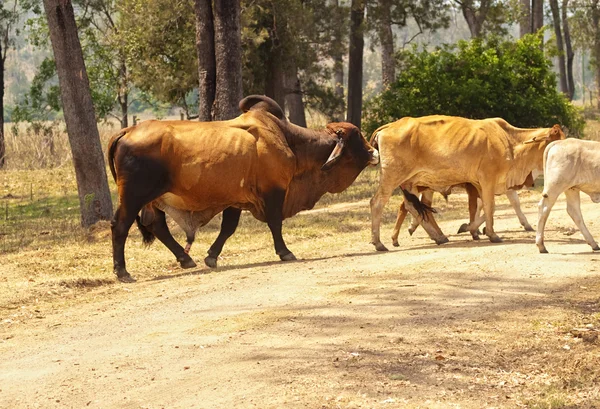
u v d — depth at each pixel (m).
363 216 17.14
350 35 31.53
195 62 27.36
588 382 6.55
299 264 11.70
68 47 16.44
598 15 56.97
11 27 37.41
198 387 6.63
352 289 9.63
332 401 6.16
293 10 28.00
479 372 6.78
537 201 18.55
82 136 16.59
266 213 12.00
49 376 7.15
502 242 12.62
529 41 25.80
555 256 11.02
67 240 15.24
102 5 35.00
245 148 11.59
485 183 12.55
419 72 25.42
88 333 8.58
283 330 8.07
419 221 13.05
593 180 11.08
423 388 6.41
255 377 6.76
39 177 29.19
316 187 12.53
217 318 8.72
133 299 10.09
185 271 11.99
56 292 10.76
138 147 11.22
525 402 6.14
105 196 16.88
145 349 7.76
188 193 11.48
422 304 8.80
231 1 17.67
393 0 31.91
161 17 27.44
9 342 8.44
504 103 24.67
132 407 6.30
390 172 12.52
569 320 8.09
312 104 33.41
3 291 10.63
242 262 12.58
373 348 7.37
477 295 9.13
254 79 28.39
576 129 26.73
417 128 12.53
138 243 14.35
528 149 12.68
